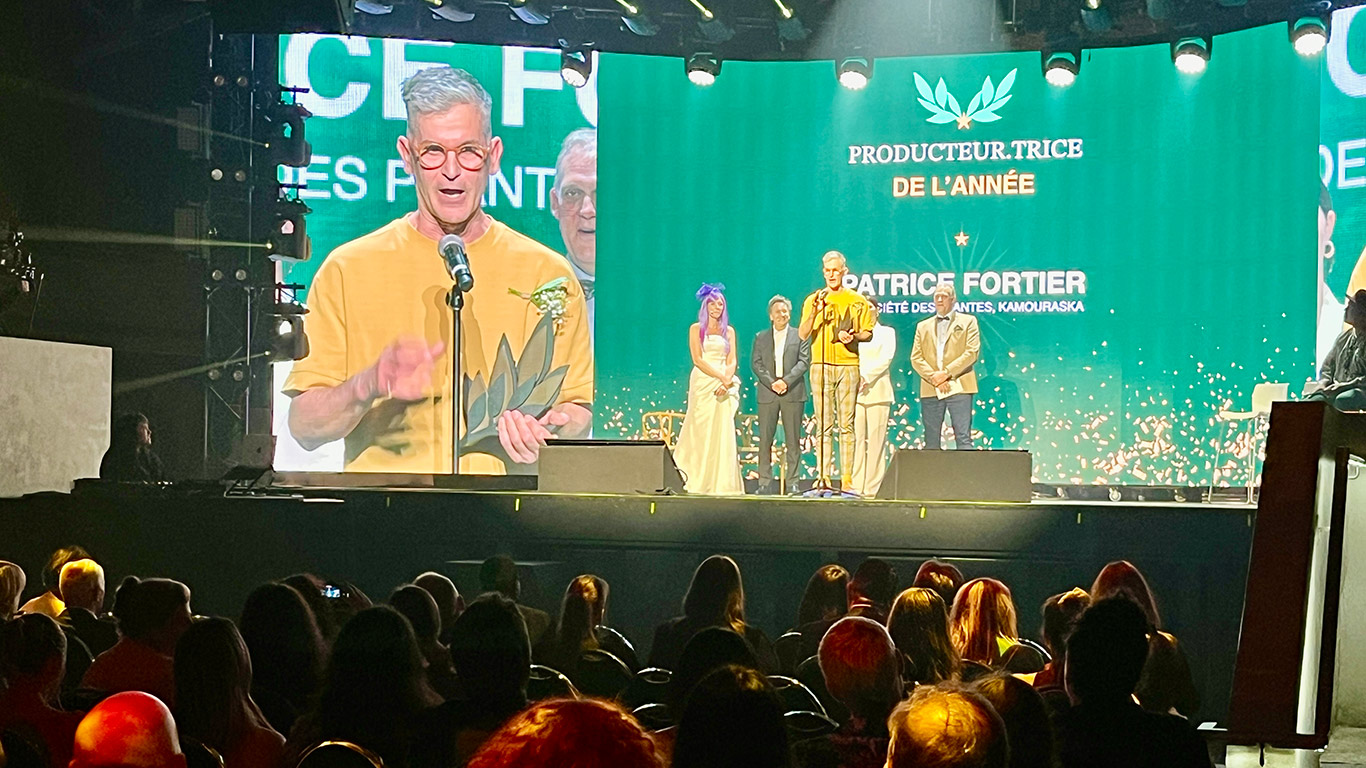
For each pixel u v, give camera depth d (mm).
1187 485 12766
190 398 10711
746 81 14125
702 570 4781
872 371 13484
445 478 12641
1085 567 7633
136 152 10648
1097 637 2922
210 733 3047
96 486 8094
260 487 8797
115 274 10586
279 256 10898
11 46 10023
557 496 8102
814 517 7883
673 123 14102
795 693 3441
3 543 7906
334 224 13781
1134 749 2889
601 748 1150
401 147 13867
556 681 3602
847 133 13984
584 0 11805
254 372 11031
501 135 14016
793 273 14047
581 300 14070
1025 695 2492
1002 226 13695
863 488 13250
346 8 10484
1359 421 2961
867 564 5855
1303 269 12555
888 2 11797
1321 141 12469
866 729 3191
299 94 13680
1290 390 12383
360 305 13766
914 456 7945
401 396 13750
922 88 13867
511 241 14000
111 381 10023
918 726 1992
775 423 11234
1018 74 13664
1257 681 2434
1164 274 13234
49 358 9328
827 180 14016
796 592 7941
